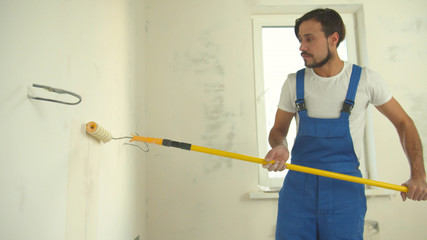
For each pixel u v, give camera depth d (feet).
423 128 7.38
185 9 7.58
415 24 7.74
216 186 7.09
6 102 2.13
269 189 7.38
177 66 7.40
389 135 7.36
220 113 7.30
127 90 5.51
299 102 5.03
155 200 7.01
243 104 7.34
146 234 6.91
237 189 7.09
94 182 3.74
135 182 5.98
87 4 3.65
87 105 3.59
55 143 2.81
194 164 7.13
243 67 7.45
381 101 4.95
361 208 4.72
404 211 7.11
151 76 7.35
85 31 3.57
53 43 2.78
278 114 5.48
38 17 2.53
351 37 7.97
